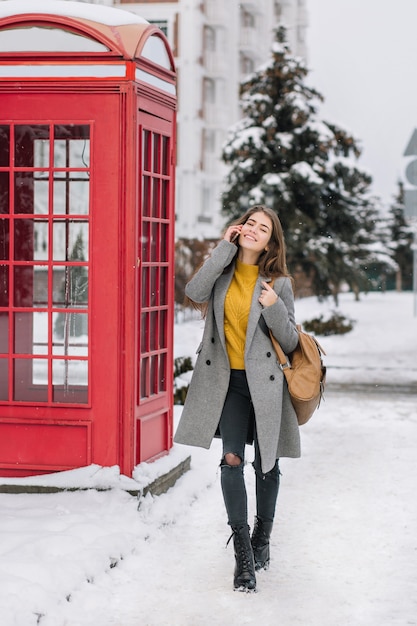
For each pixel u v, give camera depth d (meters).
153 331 7.31
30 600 4.63
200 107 51.44
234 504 5.25
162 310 7.48
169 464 7.16
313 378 5.38
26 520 5.91
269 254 5.55
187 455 7.71
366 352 20.41
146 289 7.11
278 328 5.35
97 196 6.64
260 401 5.30
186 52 49.31
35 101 6.68
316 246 27.02
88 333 6.66
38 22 6.67
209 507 6.89
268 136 27.02
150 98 6.97
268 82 27.95
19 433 6.75
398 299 57.25
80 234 6.78
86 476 6.57
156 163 7.30
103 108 6.62
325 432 10.02
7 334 6.79
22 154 6.81
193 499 7.08
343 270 27.77
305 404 5.45
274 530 6.34
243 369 5.43
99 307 6.65
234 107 55.62
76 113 6.65
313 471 8.09
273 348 5.42
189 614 4.80
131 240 6.62
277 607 4.92
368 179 28.02
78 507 6.31
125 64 6.58
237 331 5.43
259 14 58.75
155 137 7.27
